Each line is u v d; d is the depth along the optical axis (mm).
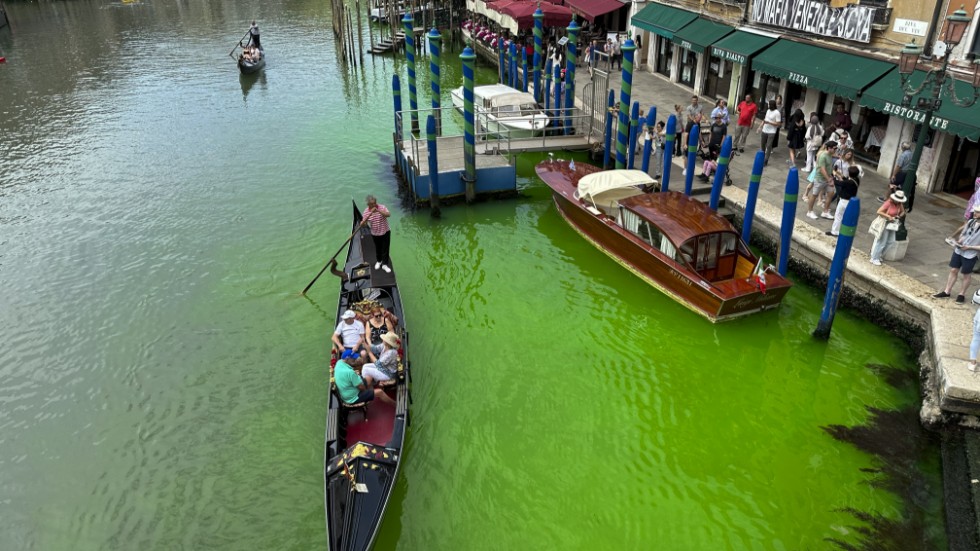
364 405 10609
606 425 11164
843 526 9203
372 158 23203
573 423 11203
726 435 10945
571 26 21891
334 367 11109
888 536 8992
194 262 16391
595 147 21141
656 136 18703
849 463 10234
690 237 13484
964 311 11586
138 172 22156
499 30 36094
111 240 17547
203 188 20750
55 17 53438
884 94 15477
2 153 24141
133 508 9773
